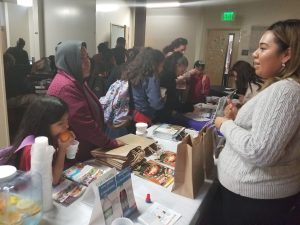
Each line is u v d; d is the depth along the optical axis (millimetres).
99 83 3266
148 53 2250
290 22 996
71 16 4395
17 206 875
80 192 1135
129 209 1024
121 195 997
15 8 3660
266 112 922
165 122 2467
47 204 1007
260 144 923
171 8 5492
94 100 1678
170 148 1721
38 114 1108
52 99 1149
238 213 1112
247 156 963
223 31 5516
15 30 3727
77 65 1526
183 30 5598
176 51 2820
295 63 968
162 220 1018
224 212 1179
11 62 3072
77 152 1441
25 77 3195
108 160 1384
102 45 4070
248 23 5340
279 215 1067
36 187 934
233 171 1080
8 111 2758
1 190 875
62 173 1223
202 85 3236
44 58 3678
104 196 923
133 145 1538
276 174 1010
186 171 1176
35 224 896
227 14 5305
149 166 1423
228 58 5543
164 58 2434
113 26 5449
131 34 6035
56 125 1126
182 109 2729
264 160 942
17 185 908
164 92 2525
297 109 903
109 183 950
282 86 917
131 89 2230
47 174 989
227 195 1143
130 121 2238
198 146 1220
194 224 1093
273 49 1006
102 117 1762
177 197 1184
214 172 1436
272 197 1030
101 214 912
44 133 1120
